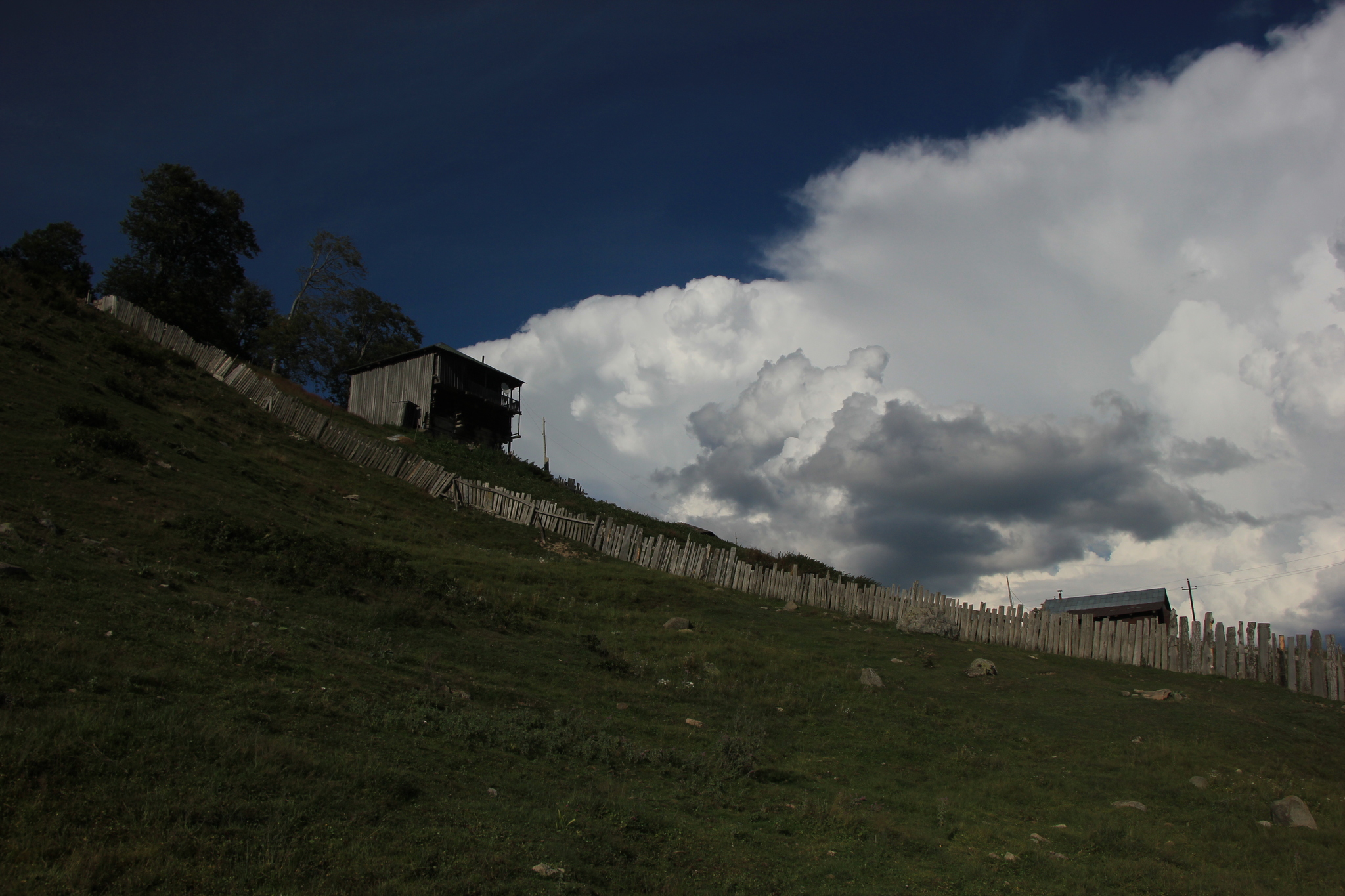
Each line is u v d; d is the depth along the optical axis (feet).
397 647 42.57
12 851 15.23
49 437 58.75
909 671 64.64
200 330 169.89
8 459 51.70
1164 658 69.62
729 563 102.12
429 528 94.43
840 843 28.27
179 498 57.26
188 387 107.04
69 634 27.27
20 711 20.67
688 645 63.21
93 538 42.75
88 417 64.95
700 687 52.54
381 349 227.81
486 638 51.13
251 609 39.47
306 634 38.73
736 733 42.70
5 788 17.13
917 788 38.09
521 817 24.17
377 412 173.37
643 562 107.34
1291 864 28.96
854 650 70.90
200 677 27.63
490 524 108.06
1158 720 51.60
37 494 47.42
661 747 37.50
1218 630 67.97
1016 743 47.06
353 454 115.55
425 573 64.39
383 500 100.12
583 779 30.17
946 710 53.01
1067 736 48.47
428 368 167.63
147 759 20.25
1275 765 43.14
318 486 90.43
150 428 76.84
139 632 29.96
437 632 48.44
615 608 75.92
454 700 35.55
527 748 31.76
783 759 40.40
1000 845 29.99
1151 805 36.19
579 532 113.29
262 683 29.17
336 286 222.07
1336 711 55.77
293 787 21.27
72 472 53.26
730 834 27.43
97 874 15.17
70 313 111.45
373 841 19.69
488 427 185.06
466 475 133.28
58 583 32.45
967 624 82.94
